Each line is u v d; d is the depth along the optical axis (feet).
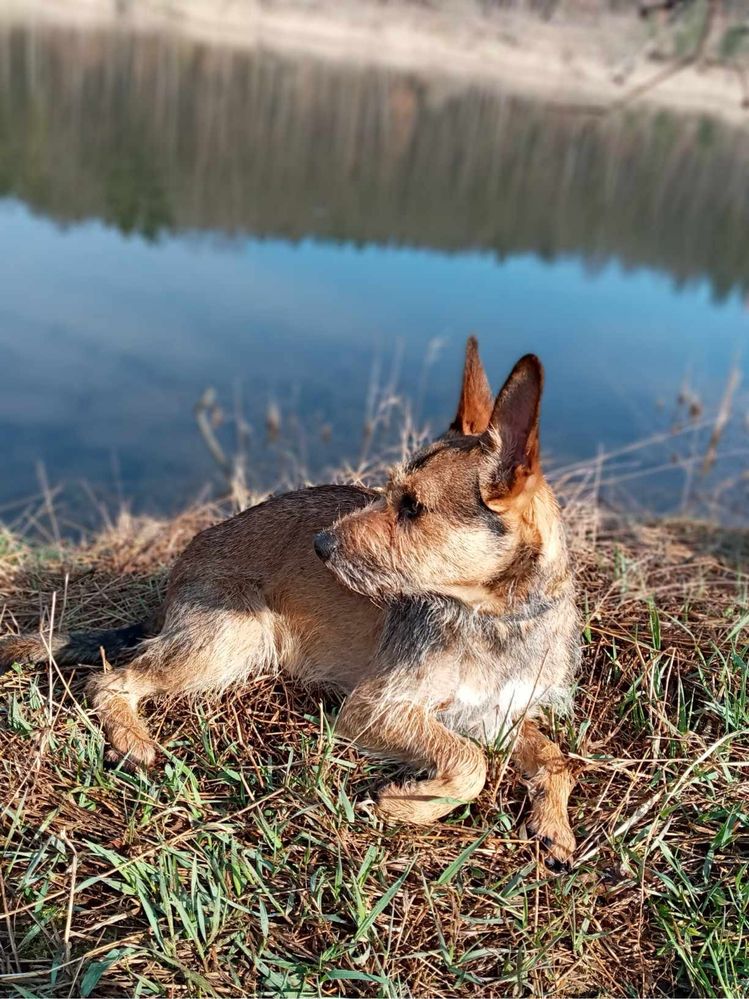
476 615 2.50
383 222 12.35
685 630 3.14
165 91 19.43
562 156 16.40
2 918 2.07
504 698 2.60
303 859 2.25
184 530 4.03
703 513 5.51
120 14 28.12
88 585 3.50
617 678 2.96
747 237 12.38
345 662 2.84
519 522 2.41
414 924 2.15
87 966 1.99
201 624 2.82
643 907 2.25
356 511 2.63
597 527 4.06
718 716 2.74
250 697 2.84
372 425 5.96
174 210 11.92
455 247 11.53
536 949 2.10
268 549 2.91
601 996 2.03
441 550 2.44
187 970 1.96
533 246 11.77
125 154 14.33
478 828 2.41
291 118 18.29
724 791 2.52
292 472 5.74
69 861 2.21
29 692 2.73
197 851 2.25
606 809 2.48
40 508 5.02
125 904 2.14
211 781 2.48
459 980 2.03
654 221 12.91
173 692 2.82
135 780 2.42
